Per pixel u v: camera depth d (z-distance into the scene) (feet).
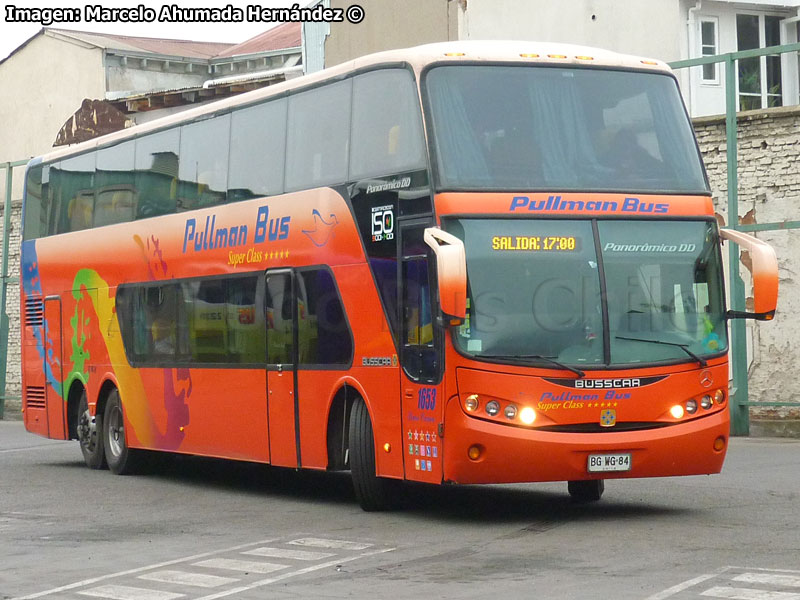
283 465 57.93
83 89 183.83
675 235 48.47
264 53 186.29
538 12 128.98
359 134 52.75
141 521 52.90
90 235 77.71
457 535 45.11
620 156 49.03
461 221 46.80
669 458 46.80
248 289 60.75
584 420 46.21
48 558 43.50
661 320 47.55
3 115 191.52
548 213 47.37
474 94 48.67
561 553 40.06
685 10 122.62
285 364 57.47
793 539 41.57
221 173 63.98
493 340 46.21
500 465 45.80
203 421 65.00
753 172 83.97
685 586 33.71
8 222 132.05
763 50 81.87
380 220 50.65
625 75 50.34
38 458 86.94
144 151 71.97
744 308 84.28
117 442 74.95
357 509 54.54
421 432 47.96
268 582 37.04
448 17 134.51
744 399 83.71
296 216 57.00
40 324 83.61
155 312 69.97
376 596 34.09
